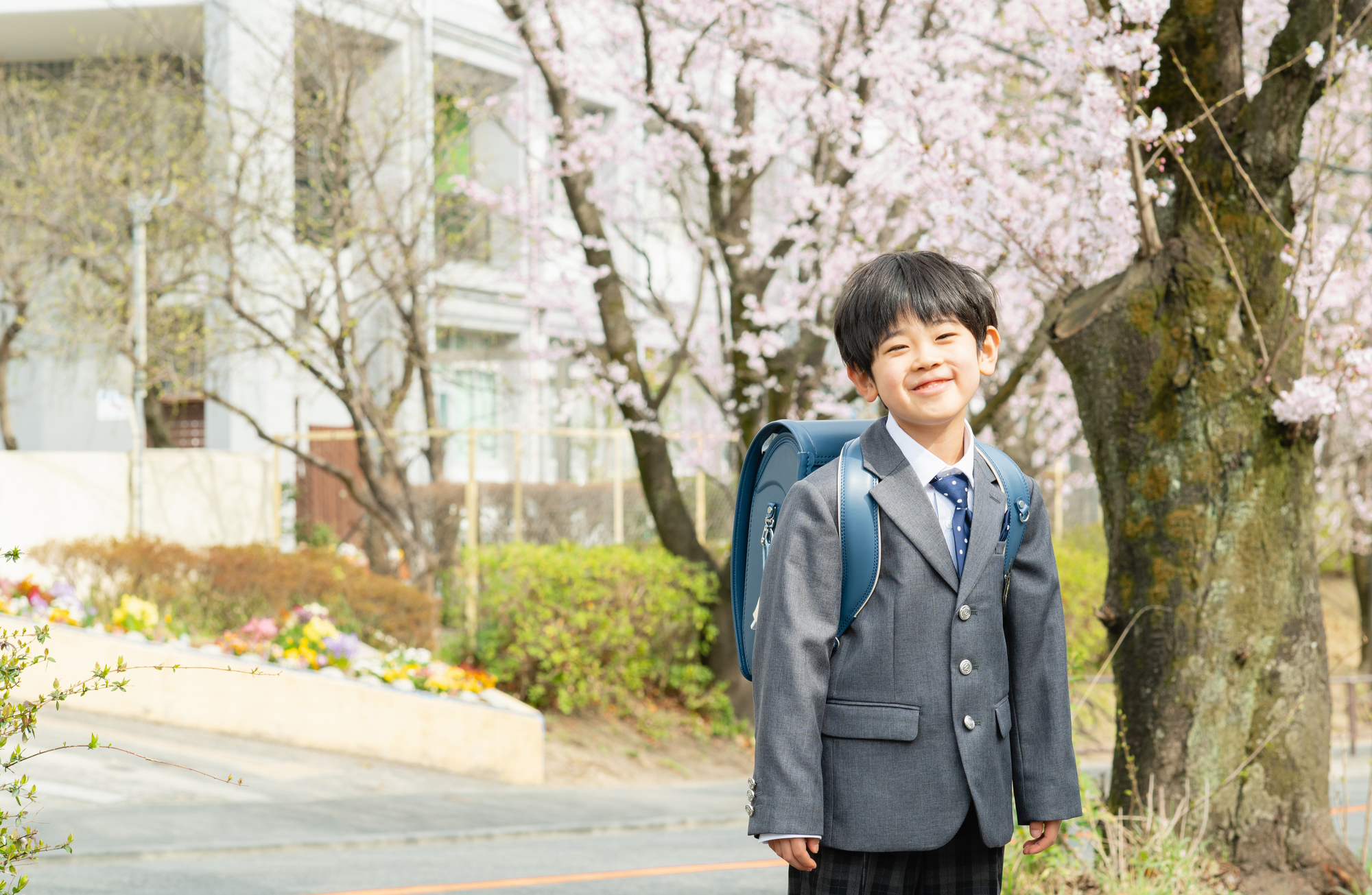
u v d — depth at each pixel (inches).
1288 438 174.1
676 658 447.2
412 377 533.0
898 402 87.2
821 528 87.1
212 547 414.3
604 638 413.1
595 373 458.0
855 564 87.0
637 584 428.5
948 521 89.2
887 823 85.1
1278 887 166.6
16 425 755.4
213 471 585.6
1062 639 92.7
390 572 544.7
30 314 628.1
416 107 550.9
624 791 356.2
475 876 225.6
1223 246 169.6
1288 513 175.0
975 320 87.7
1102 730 388.5
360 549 584.7
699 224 449.7
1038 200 281.3
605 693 422.6
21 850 95.2
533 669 418.3
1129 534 179.3
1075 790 91.0
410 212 544.1
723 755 419.2
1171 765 172.1
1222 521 173.2
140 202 518.0
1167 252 180.5
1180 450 175.2
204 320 582.6
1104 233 195.8
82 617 343.6
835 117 357.7
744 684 450.0
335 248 504.1
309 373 660.1
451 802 303.9
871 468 89.0
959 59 372.8
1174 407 175.9
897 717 85.8
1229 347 175.0
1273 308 179.8
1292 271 183.0
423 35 567.2
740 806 338.3
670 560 440.1
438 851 252.4
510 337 736.3
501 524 483.2
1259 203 176.6
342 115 506.3
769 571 89.5
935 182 245.3
